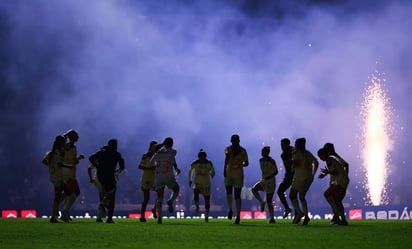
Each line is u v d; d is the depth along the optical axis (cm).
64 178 2012
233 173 1931
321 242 1105
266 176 2144
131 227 1639
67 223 1905
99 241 1124
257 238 1219
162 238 1210
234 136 1944
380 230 1489
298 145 1872
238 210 1916
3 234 1312
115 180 1997
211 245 1037
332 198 1847
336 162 1834
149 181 2144
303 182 1864
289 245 1039
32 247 978
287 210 2109
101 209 2055
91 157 1980
